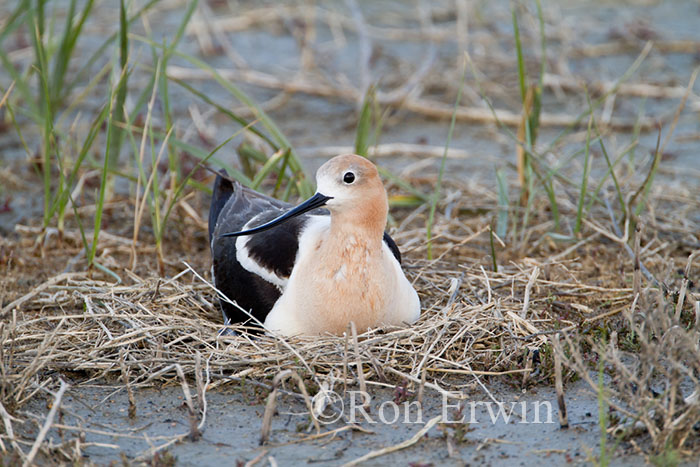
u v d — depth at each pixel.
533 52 19.52
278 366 8.91
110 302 10.32
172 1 22.06
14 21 13.99
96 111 16.92
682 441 7.68
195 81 18.67
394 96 17.39
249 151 13.38
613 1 22.86
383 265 9.38
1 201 14.16
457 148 16.16
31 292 10.58
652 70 18.88
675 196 14.02
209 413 8.57
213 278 10.71
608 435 8.07
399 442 8.09
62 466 7.64
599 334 9.92
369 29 21.12
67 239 12.81
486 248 12.64
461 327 9.56
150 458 7.83
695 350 7.86
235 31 21.16
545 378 9.11
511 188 14.62
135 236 11.77
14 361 8.95
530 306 10.53
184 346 9.40
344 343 8.98
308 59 19.08
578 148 15.80
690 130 16.59
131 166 14.84
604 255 12.31
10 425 7.91
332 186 9.13
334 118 17.34
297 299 9.44
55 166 15.24
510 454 7.89
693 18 21.70
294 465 7.76
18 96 16.84
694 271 11.62
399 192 14.15
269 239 10.01
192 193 13.00
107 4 22.16
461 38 19.84
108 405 8.71
